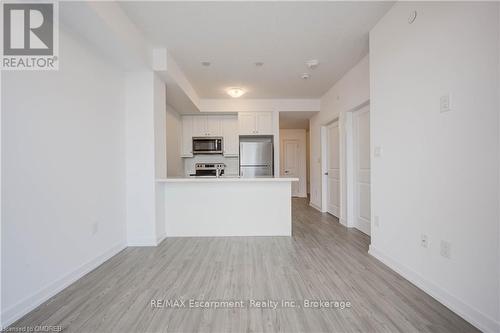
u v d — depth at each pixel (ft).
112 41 7.64
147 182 10.27
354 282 6.92
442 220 5.79
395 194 7.55
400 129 7.26
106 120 8.89
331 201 16.75
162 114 11.19
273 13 7.79
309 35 9.15
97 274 7.55
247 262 8.43
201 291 6.48
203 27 8.58
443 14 5.69
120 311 5.61
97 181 8.32
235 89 14.40
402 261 7.29
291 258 8.79
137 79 10.21
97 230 8.27
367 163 11.80
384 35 7.98
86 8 6.04
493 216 4.63
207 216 11.83
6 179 5.14
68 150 6.97
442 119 5.74
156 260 8.68
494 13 4.55
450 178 5.54
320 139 17.87
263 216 11.88
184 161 19.63
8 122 5.20
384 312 5.50
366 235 11.73
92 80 8.09
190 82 14.14
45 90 6.17
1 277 5.03
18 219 5.39
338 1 7.26
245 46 9.97
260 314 5.46
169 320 5.28
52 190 6.36
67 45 6.95
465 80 5.14
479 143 4.85
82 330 4.99
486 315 4.78
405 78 7.01
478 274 4.93
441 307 5.67
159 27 8.58
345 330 4.92
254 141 17.98
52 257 6.32
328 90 15.87
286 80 13.98
